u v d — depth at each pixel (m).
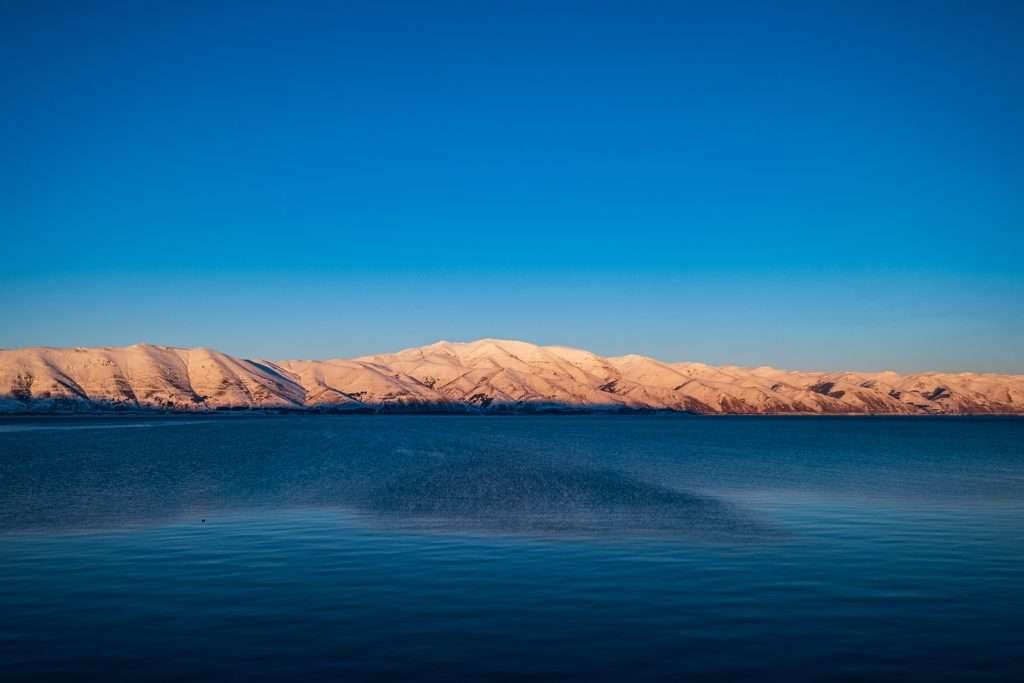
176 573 19.83
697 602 17.14
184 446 82.06
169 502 33.84
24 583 18.78
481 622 15.62
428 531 26.12
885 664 13.45
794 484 43.34
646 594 17.78
